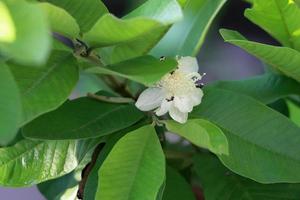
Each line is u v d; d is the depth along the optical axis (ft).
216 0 1.27
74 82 1.02
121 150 1.10
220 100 1.21
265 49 1.15
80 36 1.08
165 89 1.16
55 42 1.06
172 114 1.16
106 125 1.16
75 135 1.12
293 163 1.17
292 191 1.27
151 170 1.09
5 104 0.82
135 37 1.02
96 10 1.11
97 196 1.06
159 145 1.12
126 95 1.28
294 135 1.18
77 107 1.17
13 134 0.81
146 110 1.17
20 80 0.96
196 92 1.18
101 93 1.26
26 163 1.18
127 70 1.03
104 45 1.07
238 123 1.20
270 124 1.19
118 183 1.07
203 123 1.11
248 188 1.28
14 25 0.73
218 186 1.28
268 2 1.21
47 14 0.97
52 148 1.20
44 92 0.97
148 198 1.05
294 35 1.26
